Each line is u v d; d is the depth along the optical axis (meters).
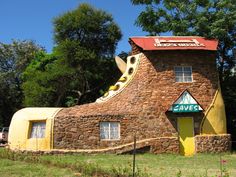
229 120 33.59
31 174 16.06
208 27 33.03
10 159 21.05
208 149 26.89
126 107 27.23
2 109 59.97
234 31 34.03
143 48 27.75
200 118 27.50
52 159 20.02
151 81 27.62
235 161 22.31
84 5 45.84
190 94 27.45
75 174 15.96
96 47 46.44
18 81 61.12
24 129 27.14
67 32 45.84
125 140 26.44
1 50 62.00
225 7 33.75
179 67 28.03
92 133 26.33
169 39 28.98
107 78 46.88
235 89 34.31
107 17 46.25
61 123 26.47
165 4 37.41
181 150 26.73
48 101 45.47
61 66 44.09
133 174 14.13
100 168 16.44
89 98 47.28
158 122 26.97
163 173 17.00
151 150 26.25
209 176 16.11
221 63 35.22
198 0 35.25
